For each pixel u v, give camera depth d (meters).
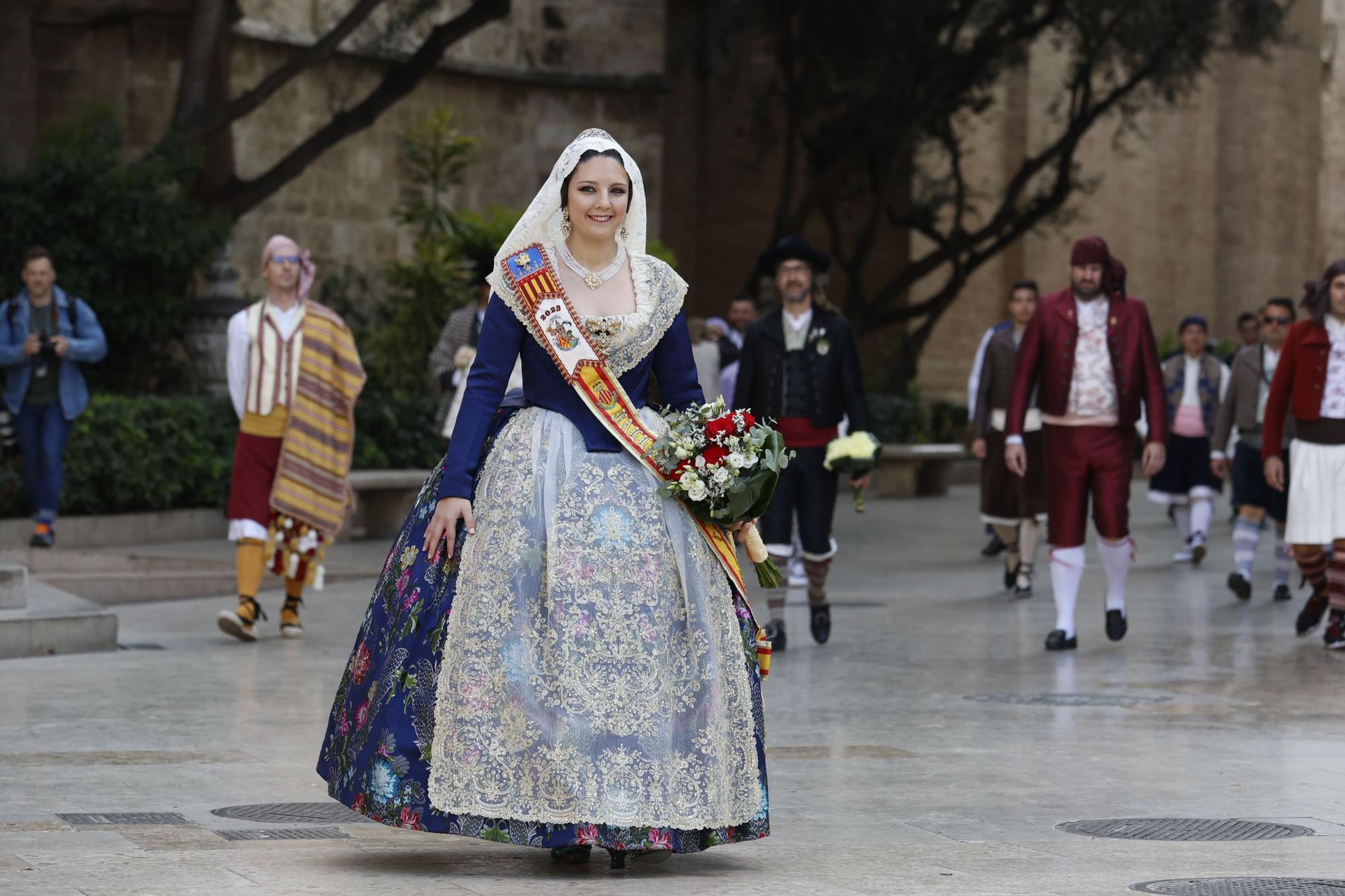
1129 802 7.64
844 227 45.59
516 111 38.56
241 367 13.70
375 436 24.53
